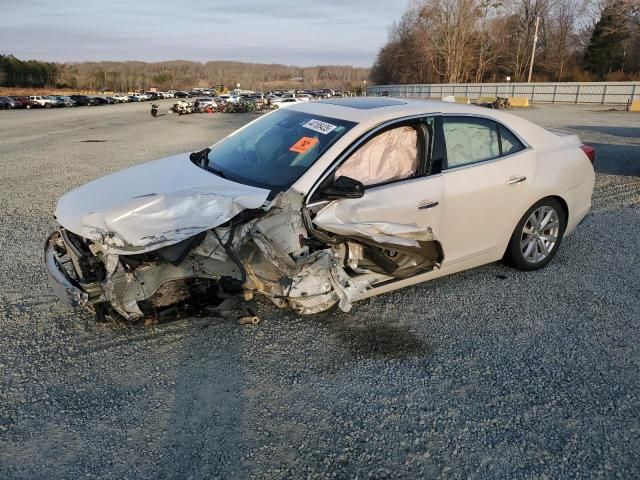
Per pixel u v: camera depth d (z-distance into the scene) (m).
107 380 3.11
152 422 2.76
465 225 4.07
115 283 3.10
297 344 3.53
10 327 3.70
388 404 2.92
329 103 4.44
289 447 2.59
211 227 3.09
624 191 8.16
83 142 17.16
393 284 3.86
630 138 16.08
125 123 28.53
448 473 2.44
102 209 3.21
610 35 62.03
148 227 3.03
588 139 15.72
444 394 3.02
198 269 3.19
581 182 4.87
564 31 69.56
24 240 5.68
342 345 3.53
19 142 17.28
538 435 2.70
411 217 3.71
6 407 2.86
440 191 3.84
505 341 3.61
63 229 3.58
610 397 3.01
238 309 3.49
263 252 3.12
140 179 3.81
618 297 4.30
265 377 3.16
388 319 3.89
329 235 3.43
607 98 44.47
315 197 3.40
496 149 4.29
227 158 4.12
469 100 42.28
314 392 3.02
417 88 65.25
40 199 7.85
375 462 2.50
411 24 85.81
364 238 3.33
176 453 2.54
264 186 3.51
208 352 3.42
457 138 4.05
